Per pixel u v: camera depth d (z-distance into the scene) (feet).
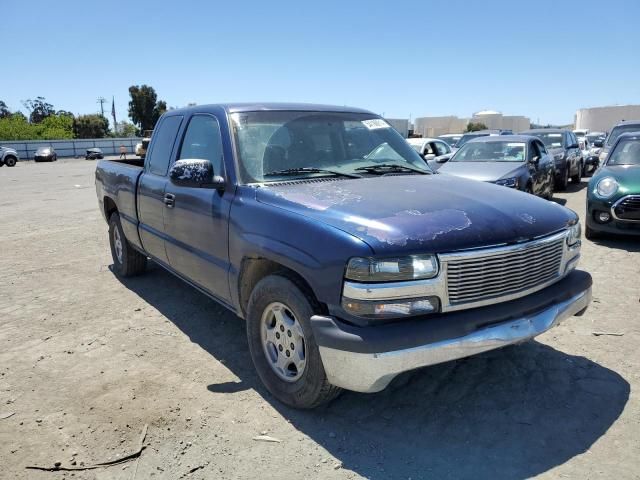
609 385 11.42
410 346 8.71
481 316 9.27
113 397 11.29
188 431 10.01
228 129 12.77
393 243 8.79
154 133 17.02
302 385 10.11
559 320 10.32
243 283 11.77
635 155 26.17
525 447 9.36
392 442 9.57
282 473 8.79
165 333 14.79
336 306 9.13
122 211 18.69
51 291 18.74
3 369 12.69
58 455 9.35
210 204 12.46
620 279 18.81
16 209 40.01
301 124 13.61
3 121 240.12
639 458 8.98
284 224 10.20
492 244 9.39
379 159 13.98
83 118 270.05
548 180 36.19
